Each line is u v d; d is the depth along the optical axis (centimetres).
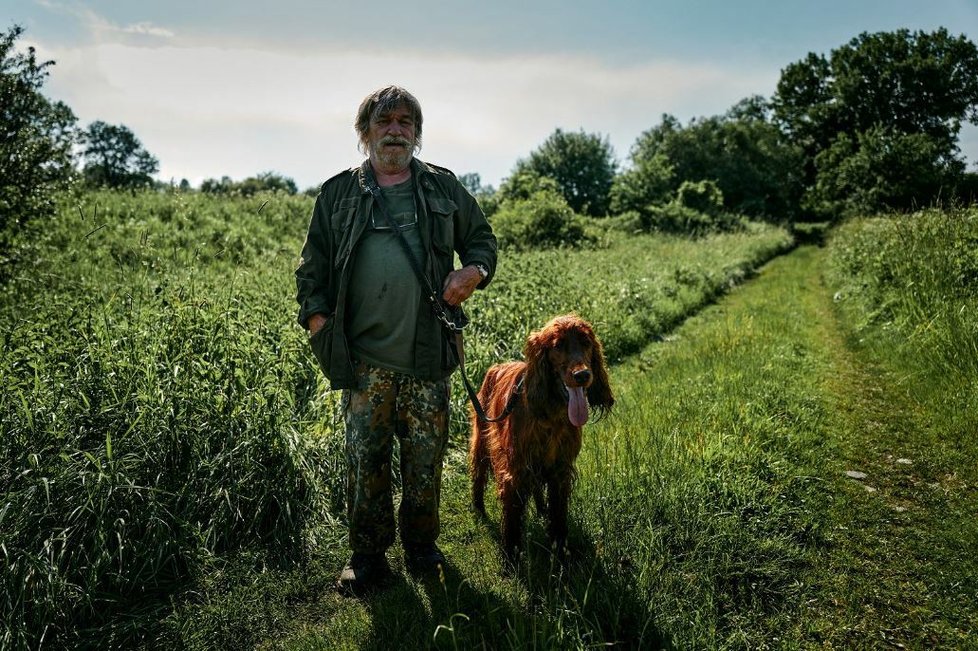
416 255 287
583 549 328
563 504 327
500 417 329
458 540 353
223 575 315
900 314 764
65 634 271
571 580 295
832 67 4762
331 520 366
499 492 329
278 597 302
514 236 2027
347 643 262
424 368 291
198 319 448
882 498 379
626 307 919
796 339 801
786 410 517
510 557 318
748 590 290
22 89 684
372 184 290
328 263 298
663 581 286
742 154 4616
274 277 759
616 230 2714
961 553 314
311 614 294
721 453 411
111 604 294
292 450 374
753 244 2239
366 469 294
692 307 1128
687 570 299
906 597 282
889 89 4412
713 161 4525
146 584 309
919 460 429
